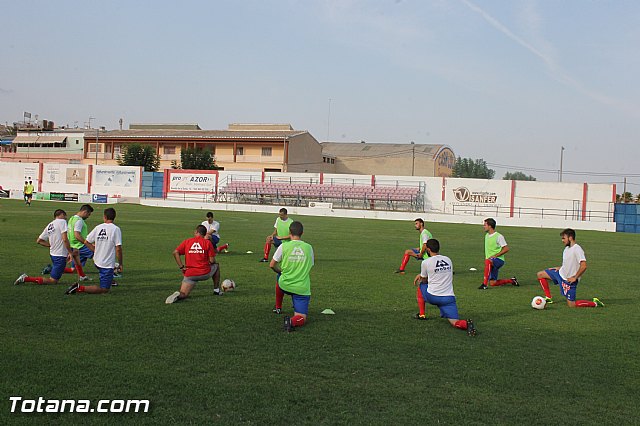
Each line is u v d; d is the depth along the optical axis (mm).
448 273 8398
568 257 10352
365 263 16141
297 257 8070
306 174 58906
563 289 10508
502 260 12625
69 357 6164
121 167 62812
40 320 7750
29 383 5359
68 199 56719
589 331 8383
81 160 77375
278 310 8789
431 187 54844
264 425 4629
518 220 42156
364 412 4965
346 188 56906
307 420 4754
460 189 53875
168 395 5199
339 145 87562
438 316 9031
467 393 5516
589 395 5582
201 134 73250
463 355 6824
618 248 25531
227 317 8398
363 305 9797
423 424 4754
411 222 41062
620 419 5000
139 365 5984
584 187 50219
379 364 6340
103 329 7398
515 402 5332
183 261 14547
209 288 10914
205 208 50281
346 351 6797
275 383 5598
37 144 80250
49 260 13680
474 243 24922
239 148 71625
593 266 17719
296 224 8234
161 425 4586
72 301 9109
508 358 6762
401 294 11055
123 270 12875
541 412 5105
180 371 5848
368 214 45500
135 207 47938
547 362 6660
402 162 80562
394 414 4941
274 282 11914
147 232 23453
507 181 52344
